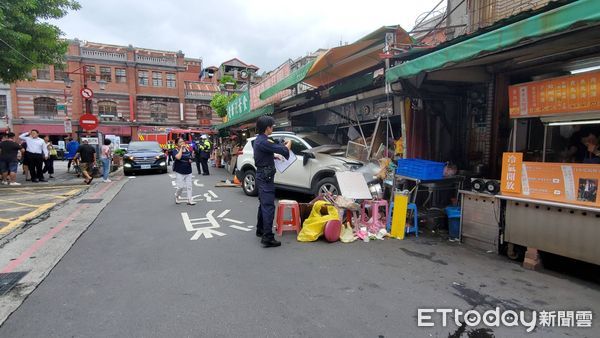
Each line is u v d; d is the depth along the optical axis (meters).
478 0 7.94
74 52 35.44
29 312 3.20
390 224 5.81
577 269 4.28
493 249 4.88
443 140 7.09
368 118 8.84
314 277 3.99
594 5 3.02
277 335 2.83
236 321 3.04
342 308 3.28
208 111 42.94
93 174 12.66
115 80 37.53
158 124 39.72
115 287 3.71
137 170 15.58
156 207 7.97
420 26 9.05
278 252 4.86
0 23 9.57
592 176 3.79
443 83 6.56
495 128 6.37
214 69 50.69
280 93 12.40
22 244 5.14
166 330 2.90
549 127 5.17
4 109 33.25
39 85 34.31
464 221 5.27
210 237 5.57
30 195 9.55
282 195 9.64
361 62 8.24
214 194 9.84
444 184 6.23
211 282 3.84
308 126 11.89
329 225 5.23
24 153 12.19
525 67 5.64
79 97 35.72
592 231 3.78
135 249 4.96
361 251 4.92
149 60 39.19
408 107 6.78
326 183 7.30
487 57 5.29
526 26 3.55
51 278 3.95
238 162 9.82
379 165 7.14
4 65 11.40
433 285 3.80
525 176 4.39
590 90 3.93
